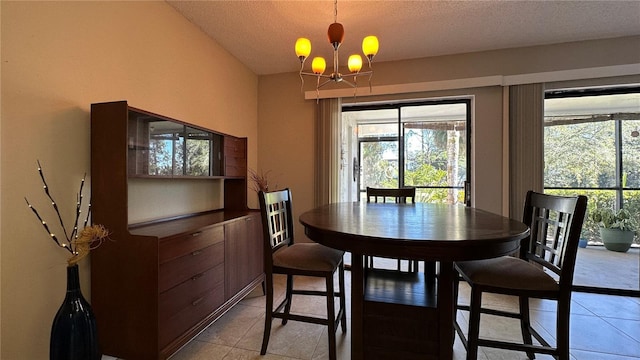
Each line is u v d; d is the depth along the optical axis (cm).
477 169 293
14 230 129
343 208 203
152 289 143
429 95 308
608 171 307
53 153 143
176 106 223
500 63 286
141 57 193
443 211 186
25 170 132
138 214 191
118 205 150
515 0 209
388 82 316
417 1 211
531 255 159
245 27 248
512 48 283
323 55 303
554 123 306
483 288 133
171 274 152
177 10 223
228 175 256
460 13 226
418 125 332
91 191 154
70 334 126
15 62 128
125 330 147
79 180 154
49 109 141
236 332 190
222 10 223
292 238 202
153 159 184
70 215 150
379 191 264
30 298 135
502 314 170
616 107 296
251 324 200
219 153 253
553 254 137
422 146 331
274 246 175
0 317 125
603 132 302
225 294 200
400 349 128
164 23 212
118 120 151
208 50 263
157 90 205
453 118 321
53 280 143
